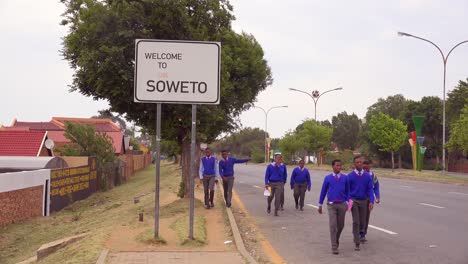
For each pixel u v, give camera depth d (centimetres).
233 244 1051
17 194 1705
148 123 1605
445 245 1065
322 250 1039
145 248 980
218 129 2119
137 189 3203
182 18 1433
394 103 10338
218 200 2083
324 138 6956
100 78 1395
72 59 1482
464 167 6406
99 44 1400
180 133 1752
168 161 10762
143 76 983
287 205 1919
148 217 1418
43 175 1966
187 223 1240
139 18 1398
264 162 9306
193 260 886
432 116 7375
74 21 1456
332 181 1008
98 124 6494
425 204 1920
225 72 1708
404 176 4238
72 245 1067
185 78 991
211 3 1547
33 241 1448
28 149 3216
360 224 1070
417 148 4862
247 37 2691
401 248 1040
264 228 1343
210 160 1706
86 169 2753
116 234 1121
